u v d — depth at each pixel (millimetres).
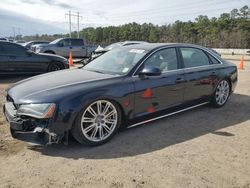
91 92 3863
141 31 108312
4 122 4957
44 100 3641
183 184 3092
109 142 4156
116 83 4168
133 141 4211
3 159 3594
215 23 100125
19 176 3209
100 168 3404
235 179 3227
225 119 5352
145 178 3199
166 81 4754
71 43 19922
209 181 3166
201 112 5777
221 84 6031
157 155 3770
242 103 6605
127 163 3537
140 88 4383
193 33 101812
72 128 3766
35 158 3629
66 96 3709
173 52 5117
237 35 80938
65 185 3047
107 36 110938
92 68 4980
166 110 4895
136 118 4449
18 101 3785
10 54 9688
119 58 4953
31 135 3637
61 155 3719
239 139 4387
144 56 4648
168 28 108750
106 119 4102
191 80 5215
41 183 3078
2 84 8906
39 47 18750
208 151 3928
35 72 10328
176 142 4207
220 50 56062
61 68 10984
